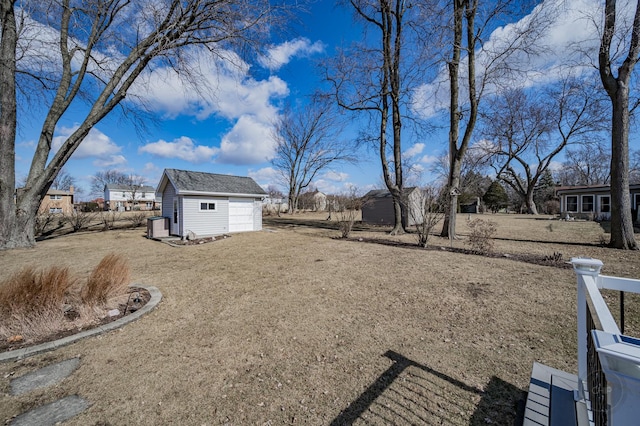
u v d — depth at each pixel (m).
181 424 1.85
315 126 30.06
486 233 7.75
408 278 5.12
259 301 4.13
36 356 2.68
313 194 42.47
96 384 2.27
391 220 18.45
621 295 1.65
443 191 9.74
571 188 20.92
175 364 2.54
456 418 1.83
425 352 2.67
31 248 9.28
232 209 13.81
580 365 1.78
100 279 3.84
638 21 6.88
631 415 0.79
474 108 9.47
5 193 8.95
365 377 2.31
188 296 4.39
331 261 6.72
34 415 1.93
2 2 8.58
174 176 12.33
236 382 2.28
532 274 5.18
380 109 12.27
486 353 2.62
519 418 1.82
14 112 9.05
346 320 3.43
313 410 1.95
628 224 7.53
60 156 9.61
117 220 19.64
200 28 8.73
